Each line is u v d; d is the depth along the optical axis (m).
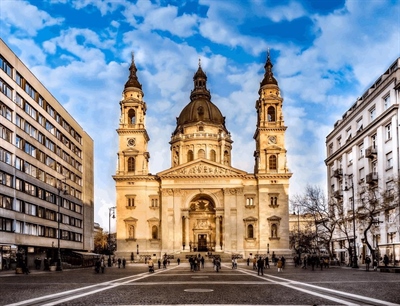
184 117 141.25
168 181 115.88
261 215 114.56
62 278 48.00
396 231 65.25
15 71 74.50
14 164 73.12
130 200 117.38
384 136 71.44
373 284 34.41
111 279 44.97
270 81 121.00
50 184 91.00
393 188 64.88
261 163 117.06
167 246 113.25
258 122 124.38
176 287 33.09
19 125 75.94
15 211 73.00
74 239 107.25
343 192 89.69
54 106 94.69
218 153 133.88
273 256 101.75
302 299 24.45
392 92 68.38
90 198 123.94
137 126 120.31
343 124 90.81
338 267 73.44
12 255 71.50
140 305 22.19
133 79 123.88
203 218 125.25
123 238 115.56
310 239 104.25
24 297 27.11
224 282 38.28
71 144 107.31
